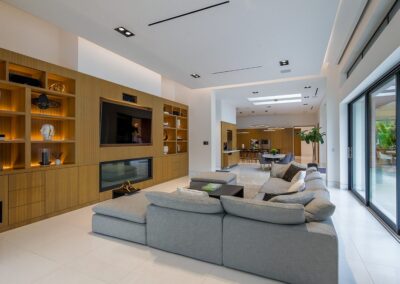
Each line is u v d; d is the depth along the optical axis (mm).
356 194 4980
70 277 2086
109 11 2766
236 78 5633
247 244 2166
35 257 2434
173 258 2432
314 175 3863
